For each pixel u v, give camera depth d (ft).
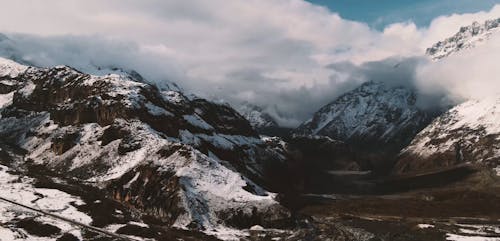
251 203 650.43
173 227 577.02
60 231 467.52
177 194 639.35
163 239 490.08
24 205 529.86
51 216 507.71
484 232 622.95
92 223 508.12
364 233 611.47
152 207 644.27
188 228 589.32
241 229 615.98
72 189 636.89
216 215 629.92
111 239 464.24
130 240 468.34
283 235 588.09
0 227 452.76
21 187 598.34
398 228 651.25
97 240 457.27
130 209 627.87
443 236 590.55
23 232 451.12
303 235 588.91
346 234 603.26
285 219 635.25
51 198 577.02
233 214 631.56
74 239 450.71
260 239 563.07
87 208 562.66
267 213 637.30
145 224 548.72
